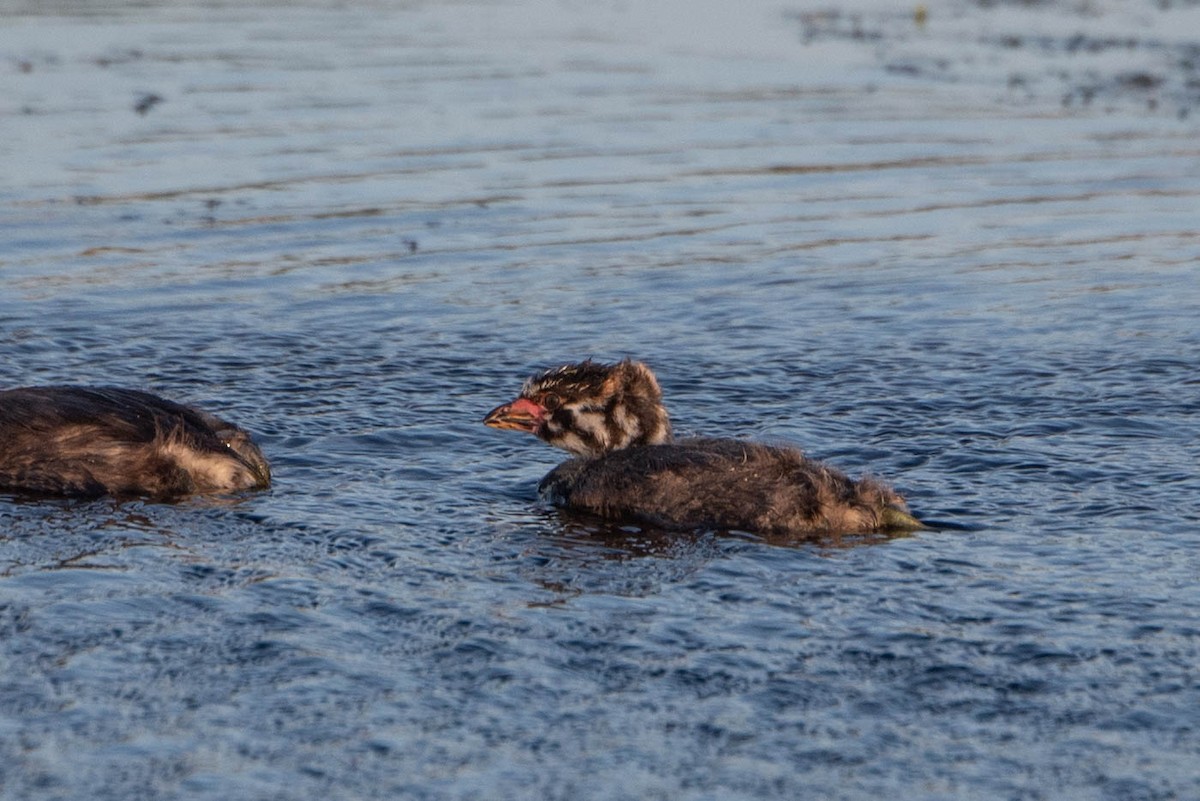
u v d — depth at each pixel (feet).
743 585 38.37
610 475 44.96
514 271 72.90
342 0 136.36
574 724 31.07
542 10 134.00
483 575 39.04
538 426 48.85
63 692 31.96
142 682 32.48
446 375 59.67
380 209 80.74
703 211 82.02
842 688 32.58
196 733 30.50
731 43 120.78
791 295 70.23
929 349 63.00
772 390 58.03
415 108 99.35
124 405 46.93
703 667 33.47
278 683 32.55
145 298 67.77
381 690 32.35
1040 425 53.36
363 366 60.44
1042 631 35.32
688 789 28.76
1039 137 95.71
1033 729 30.94
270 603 36.65
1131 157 92.07
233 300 68.08
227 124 94.32
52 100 98.07
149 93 100.83
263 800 28.22
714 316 67.41
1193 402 55.93
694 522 43.37
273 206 80.59
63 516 42.93
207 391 56.85
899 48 118.73
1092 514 44.09
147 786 28.58
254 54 113.50
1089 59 114.83
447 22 127.85
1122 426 53.11
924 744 30.37
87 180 83.25
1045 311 68.03
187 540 41.11
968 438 52.06
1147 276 73.05
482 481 47.91
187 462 45.29
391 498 45.70
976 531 42.68
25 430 45.75
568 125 96.53
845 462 49.73
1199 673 33.22
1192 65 112.27
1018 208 83.35
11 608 35.96
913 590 37.93
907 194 85.40
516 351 62.75
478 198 82.84
